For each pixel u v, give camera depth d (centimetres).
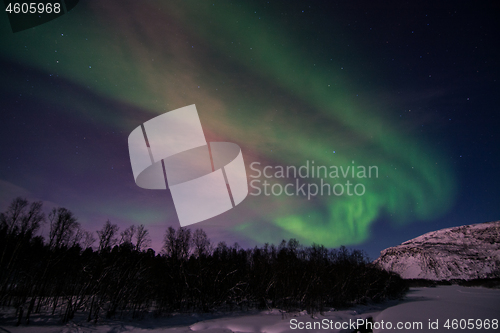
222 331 2184
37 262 2805
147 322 2530
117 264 2778
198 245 3781
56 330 1984
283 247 5275
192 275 3462
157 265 3419
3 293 2511
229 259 4509
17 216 2872
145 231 3266
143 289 2948
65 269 2795
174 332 2158
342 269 4581
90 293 2506
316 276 3853
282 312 2975
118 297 2650
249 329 2262
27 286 2572
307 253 5128
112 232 2731
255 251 5056
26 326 2039
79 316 2420
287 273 4003
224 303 3681
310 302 3431
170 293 3297
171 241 3672
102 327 2159
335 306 3791
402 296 5656
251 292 3828
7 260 2689
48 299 2680
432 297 5575
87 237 2781
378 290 4906
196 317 2875
